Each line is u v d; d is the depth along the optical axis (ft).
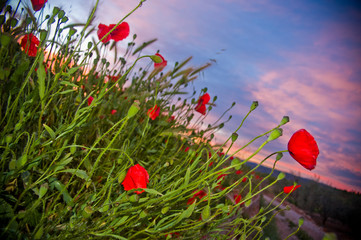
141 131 2.79
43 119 2.10
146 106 3.13
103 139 2.42
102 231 1.54
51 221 1.60
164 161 2.78
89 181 1.68
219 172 1.51
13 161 1.45
